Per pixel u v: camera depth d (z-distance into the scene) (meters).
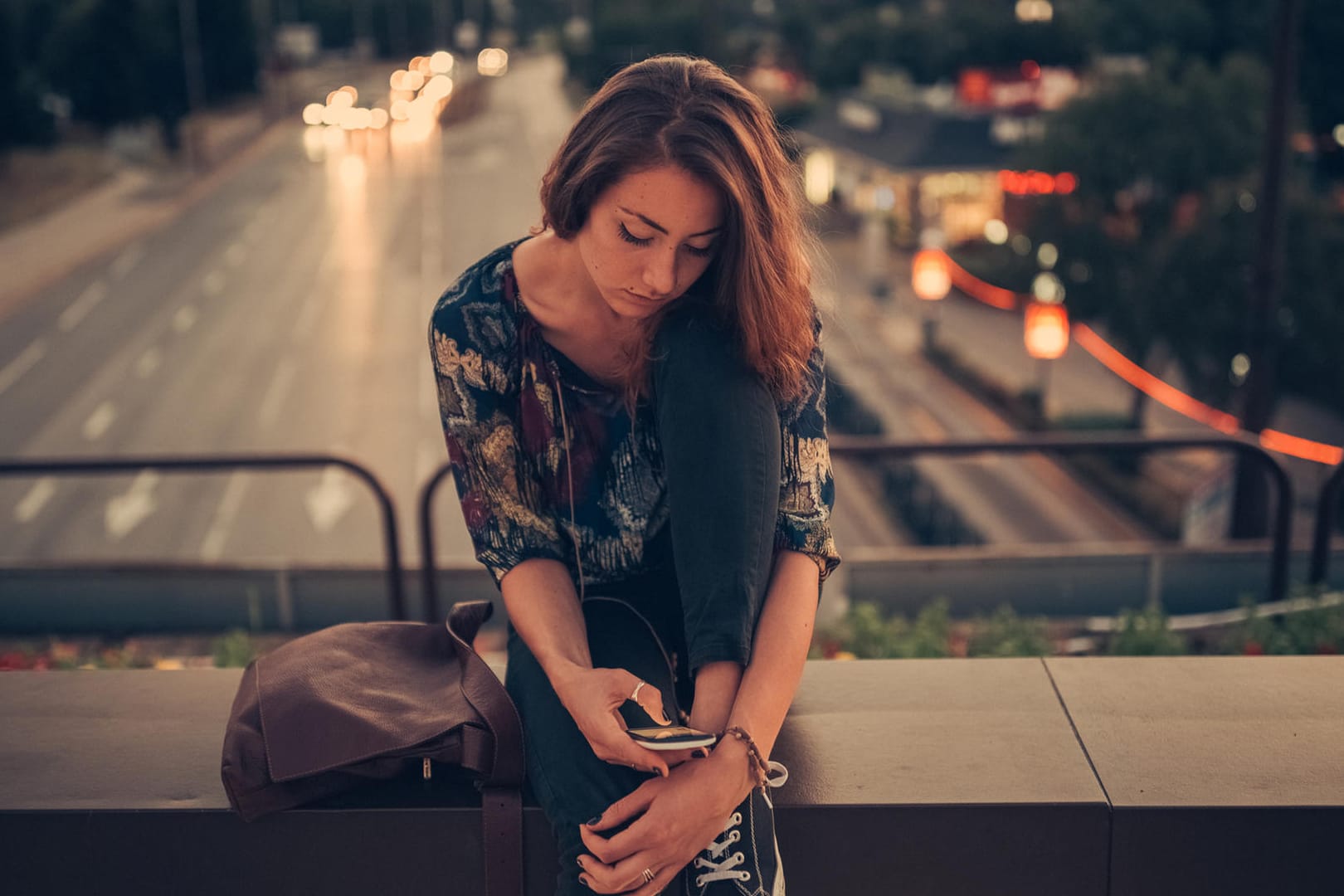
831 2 71.69
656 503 1.58
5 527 17.19
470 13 122.38
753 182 1.34
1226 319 19.97
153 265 33.75
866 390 27.14
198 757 1.64
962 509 20.98
